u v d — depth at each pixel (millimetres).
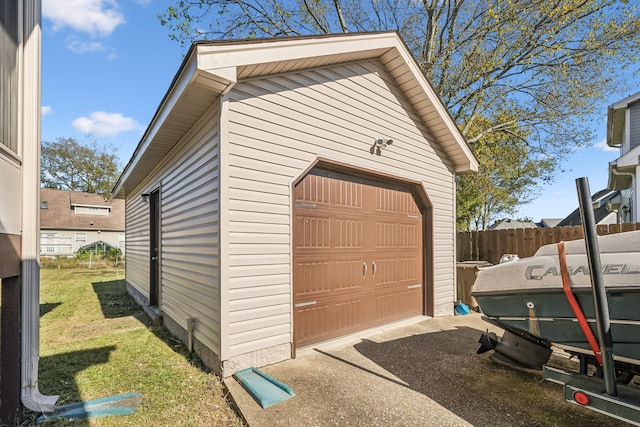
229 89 3010
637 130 10828
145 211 7059
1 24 2246
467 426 2326
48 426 2420
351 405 2594
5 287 2506
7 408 2451
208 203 3389
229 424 2432
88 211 26312
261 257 3355
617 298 2133
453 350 3926
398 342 4219
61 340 4582
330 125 4094
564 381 2326
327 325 4129
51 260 19969
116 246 26453
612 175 10781
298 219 3838
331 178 4266
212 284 3283
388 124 4918
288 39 3260
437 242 5887
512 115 11234
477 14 10586
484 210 21234
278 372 3199
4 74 2275
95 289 9867
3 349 2477
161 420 2482
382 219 4996
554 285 2387
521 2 9445
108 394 2902
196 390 2939
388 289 5051
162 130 4055
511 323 2750
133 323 5602
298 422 2352
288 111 3656
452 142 5844
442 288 5930
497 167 13047
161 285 5492
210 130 3361
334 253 4250
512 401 2693
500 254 7105
